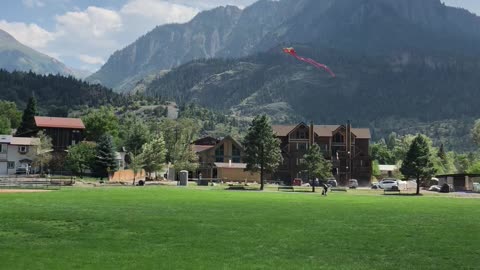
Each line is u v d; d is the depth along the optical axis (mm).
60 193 64625
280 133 161125
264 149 107375
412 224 36750
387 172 192625
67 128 158125
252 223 35938
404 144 188125
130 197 58938
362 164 159875
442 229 34219
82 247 26750
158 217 37875
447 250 27047
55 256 24578
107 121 177250
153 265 22891
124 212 40594
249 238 29844
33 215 37156
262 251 26344
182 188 92312
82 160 121062
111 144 123875
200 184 115938
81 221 34781
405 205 56219
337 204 55375
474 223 37812
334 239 29891
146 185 104438
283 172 157625
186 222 35531
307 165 102000
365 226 35344
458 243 28969
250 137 108562
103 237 29484
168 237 29703
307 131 159625
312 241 29188
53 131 156875
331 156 159125
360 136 166625
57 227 32438
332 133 160625
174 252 25719
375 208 50531
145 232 31203
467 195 93562
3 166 134500
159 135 146125
